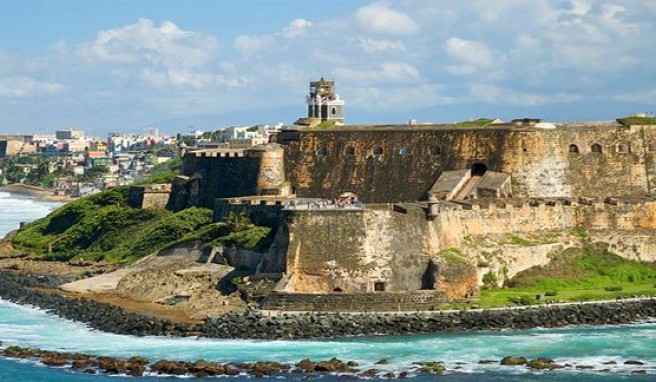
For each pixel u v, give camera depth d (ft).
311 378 605.73
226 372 620.08
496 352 654.12
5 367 648.79
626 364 624.59
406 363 631.97
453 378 601.21
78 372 635.25
